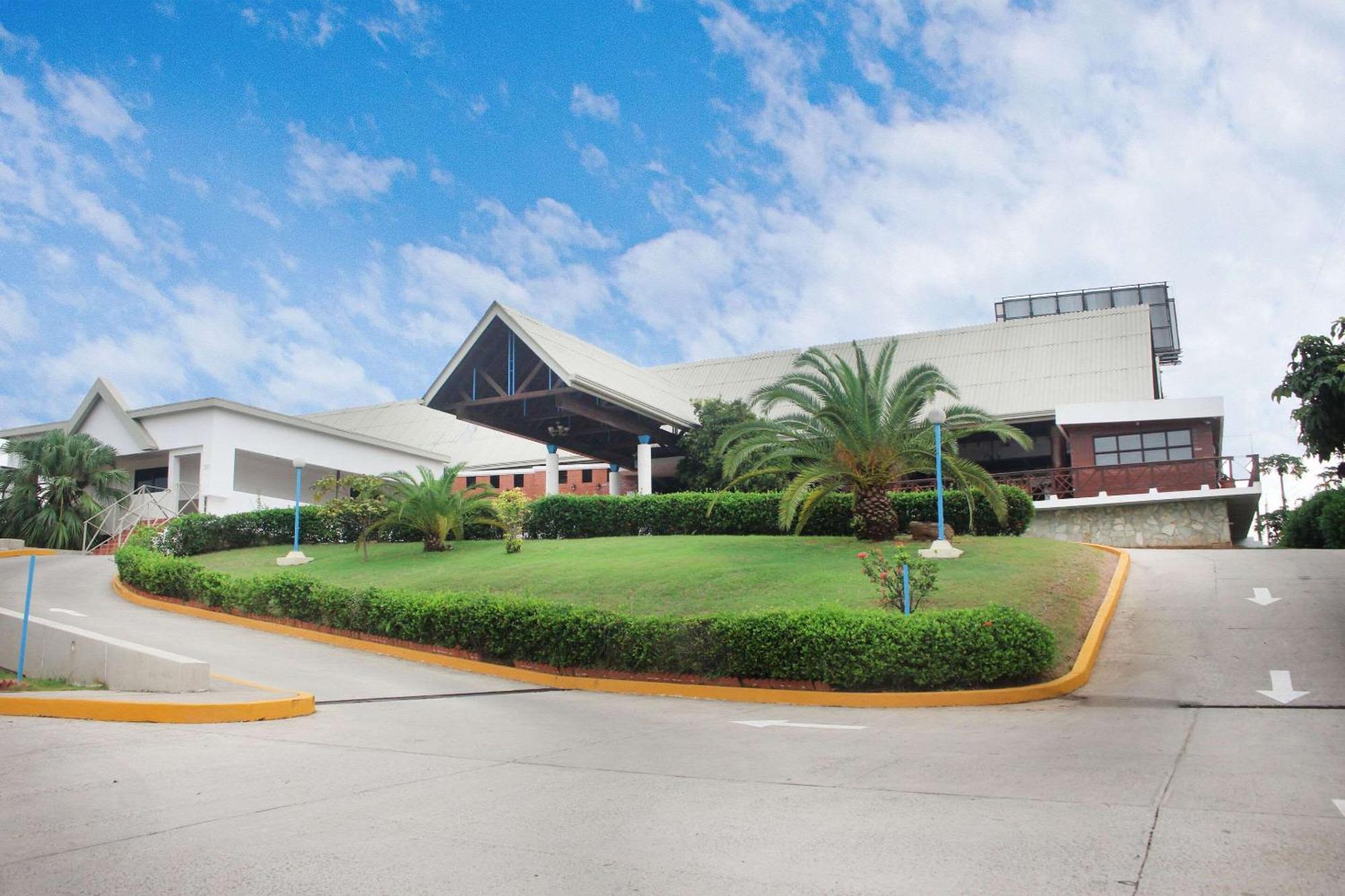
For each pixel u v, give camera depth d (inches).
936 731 382.9
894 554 786.2
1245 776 272.5
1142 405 1251.2
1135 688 478.0
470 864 199.9
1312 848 197.9
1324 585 681.6
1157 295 2011.6
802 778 284.5
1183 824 219.1
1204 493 1173.7
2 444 1593.3
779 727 400.5
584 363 1328.7
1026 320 1617.9
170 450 1396.4
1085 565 776.3
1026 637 486.6
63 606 832.9
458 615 650.8
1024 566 719.7
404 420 2071.9
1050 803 243.6
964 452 1486.2
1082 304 2039.9
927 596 609.9
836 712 455.5
